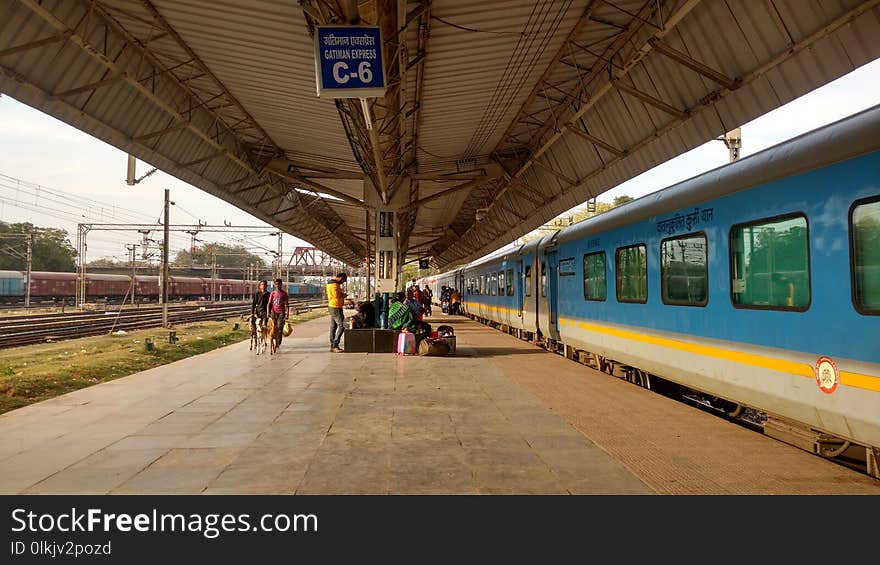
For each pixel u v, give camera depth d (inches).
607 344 415.2
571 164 663.8
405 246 1389.0
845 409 194.4
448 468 202.2
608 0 365.7
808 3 305.3
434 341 544.4
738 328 257.4
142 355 595.8
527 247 699.4
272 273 3860.7
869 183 187.6
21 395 359.3
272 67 454.6
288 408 303.3
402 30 314.5
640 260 362.3
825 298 204.5
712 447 229.3
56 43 398.9
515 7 366.0
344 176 723.4
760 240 243.1
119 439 240.1
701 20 371.9
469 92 501.7
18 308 1779.0
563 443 235.3
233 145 668.1
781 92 353.7
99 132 500.1
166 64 471.5
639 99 443.8
